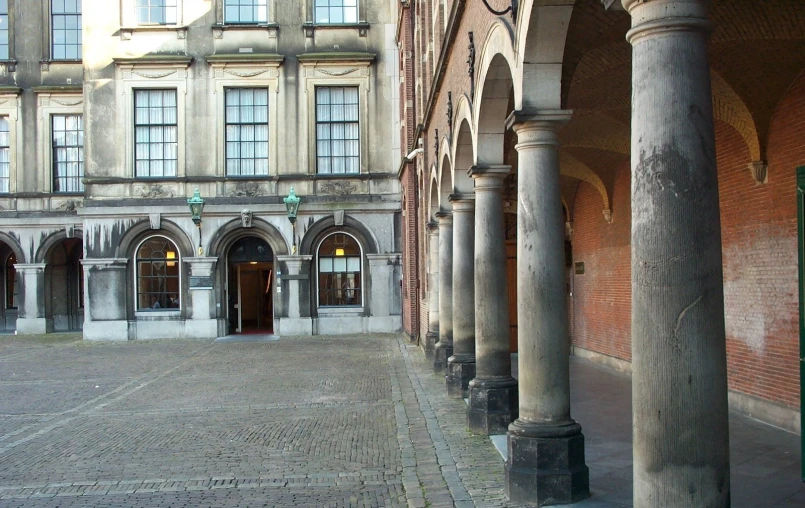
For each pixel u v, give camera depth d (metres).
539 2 6.02
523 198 6.75
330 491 7.31
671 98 3.96
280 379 15.59
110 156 27.30
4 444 9.90
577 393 12.23
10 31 30.88
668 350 3.99
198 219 26.16
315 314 27.30
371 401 12.48
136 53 27.66
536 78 6.55
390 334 26.91
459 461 8.09
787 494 6.53
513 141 12.05
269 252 27.98
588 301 16.62
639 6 4.04
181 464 8.53
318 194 27.69
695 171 3.96
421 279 21.17
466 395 12.29
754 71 8.46
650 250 4.04
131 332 26.73
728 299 10.33
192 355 21.16
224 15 28.03
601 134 12.21
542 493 6.45
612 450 8.30
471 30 9.68
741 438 8.61
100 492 7.47
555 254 6.70
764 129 9.12
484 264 9.45
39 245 30.20
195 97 27.62
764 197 9.30
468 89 10.02
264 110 27.97
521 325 6.80
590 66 8.53
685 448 3.96
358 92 28.16
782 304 8.98
